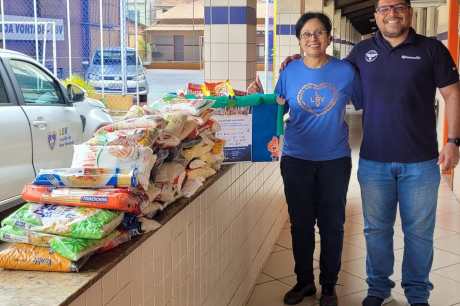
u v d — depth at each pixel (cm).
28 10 1130
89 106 565
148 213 197
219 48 639
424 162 316
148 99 1274
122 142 192
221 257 292
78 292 142
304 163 329
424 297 335
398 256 443
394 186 328
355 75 323
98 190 172
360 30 4388
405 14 303
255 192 382
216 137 297
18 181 389
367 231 341
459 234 503
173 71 2358
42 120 427
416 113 313
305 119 324
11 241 158
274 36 1056
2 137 377
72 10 1355
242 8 629
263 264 421
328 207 334
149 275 188
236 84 642
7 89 404
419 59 307
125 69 1120
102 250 166
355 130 1317
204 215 257
